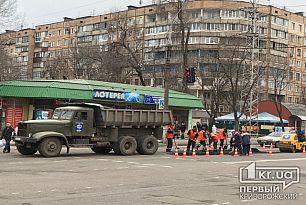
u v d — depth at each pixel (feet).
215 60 194.49
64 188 38.86
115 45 169.07
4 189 37.52
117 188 39.96
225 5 257.96
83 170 53.62
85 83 123.24
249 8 182.19
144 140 81.71
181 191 39.50
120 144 78.18
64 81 120.88
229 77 172.24
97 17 296.10
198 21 256.93
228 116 212.84
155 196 36.19
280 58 282.77
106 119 76.64
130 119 80.02
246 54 182.29
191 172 55.16
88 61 189.47
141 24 268.62
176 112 147.23
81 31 304.71
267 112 230.07
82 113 75.25
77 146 74.69
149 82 234.99
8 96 118.01
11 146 97.09
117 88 128.67
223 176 52.06
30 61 334.44
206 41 253.85
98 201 33.04
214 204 33.60
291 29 296.30
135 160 69.51
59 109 76.64
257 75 177.78
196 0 261.44
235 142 88.28
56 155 71.87
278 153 100.78
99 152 83.35
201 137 93.30
